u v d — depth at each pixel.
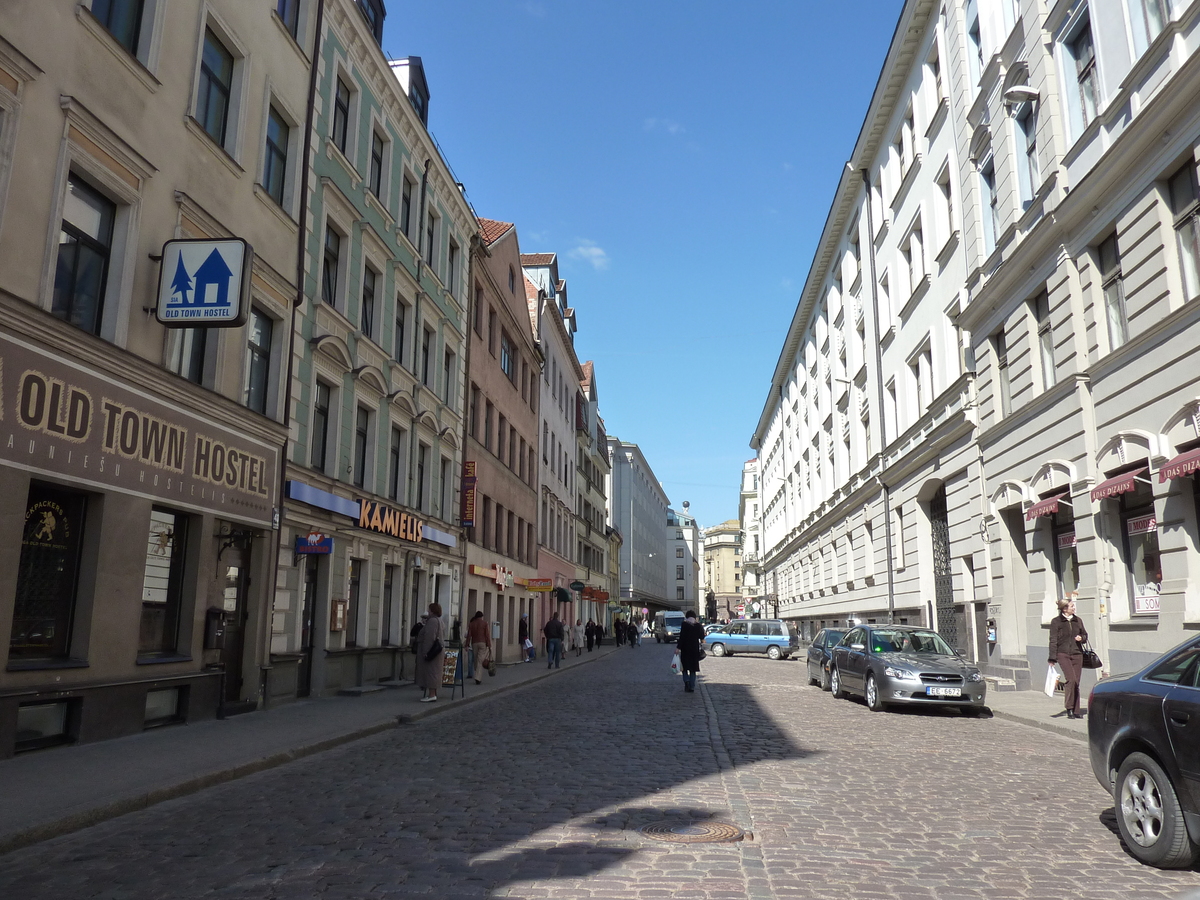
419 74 24.52
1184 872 5.64
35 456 9.32
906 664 15.71
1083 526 15.59
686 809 7.34
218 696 13.06
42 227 9.59
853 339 34.78
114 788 7.69
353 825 6.75
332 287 18.11
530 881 5.31
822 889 5.21
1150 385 13.55
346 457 18.23
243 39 14.13
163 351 11.76
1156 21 13.41
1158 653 13.20
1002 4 19.50
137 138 11.33
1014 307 18.72
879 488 30.05
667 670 29.89
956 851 6.12
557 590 42.03
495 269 31.95
